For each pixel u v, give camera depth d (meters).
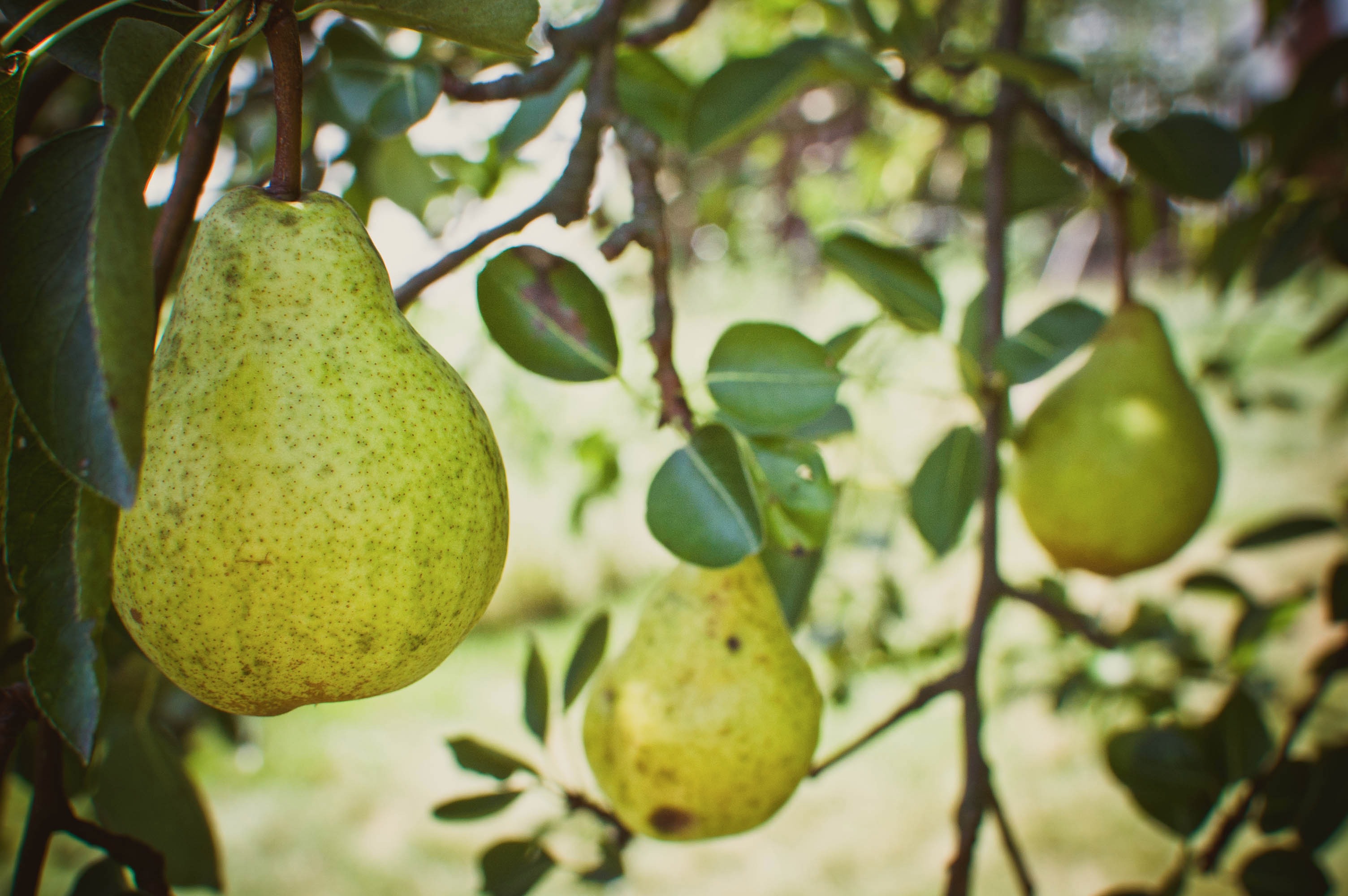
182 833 0.42
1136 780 0.49
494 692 1.51
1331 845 0.90
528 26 0.32
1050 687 0.77
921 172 0.86
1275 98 0.56
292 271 0.30
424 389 0.31
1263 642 0.66
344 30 0.45
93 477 0.25
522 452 0.94
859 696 1.34
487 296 0.37
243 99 0.54
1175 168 0.46
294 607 0.30
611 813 0.43
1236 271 0.60
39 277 0.27
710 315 1.62
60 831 0.34
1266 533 0.61
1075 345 0.43
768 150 1.00
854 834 1.09
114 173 0.26
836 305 1.15
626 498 1.83
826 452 0.70
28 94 0.36
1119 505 0.47
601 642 0.43
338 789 1.26
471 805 0.43
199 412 0.30
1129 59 1.32
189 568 0.29
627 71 0.50
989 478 0.46
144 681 0.42
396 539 0.30
